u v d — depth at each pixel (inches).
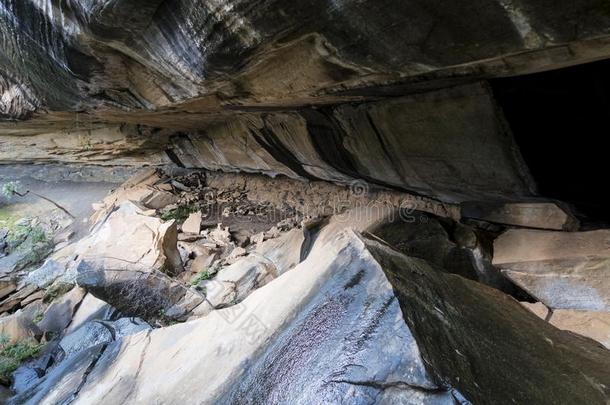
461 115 133.1
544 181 142.3
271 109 215.9
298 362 77.4
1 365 236.1
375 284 79.1
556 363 78.4
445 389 55.9
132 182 565.9
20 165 631.8
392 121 163.0
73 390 140.4
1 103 327.3
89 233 494.6
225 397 85.3
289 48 115.3
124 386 121.5
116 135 446.6
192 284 301.3
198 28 111.3
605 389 73.7
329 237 266.8
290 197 395.2
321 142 228.2
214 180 532.1
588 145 132.6
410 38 87.7
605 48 80.1
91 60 175.3
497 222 184.9
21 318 279.9
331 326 78.7
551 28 70.7
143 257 317.1
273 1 88.2
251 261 313.1
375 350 65.3
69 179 633.6
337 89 138.6
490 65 100.3
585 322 138.9
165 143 495.2
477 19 75.7
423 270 97.3
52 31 164.7
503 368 68.0
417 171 184.7
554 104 123.6
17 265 459.2
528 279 158.4
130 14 118.1
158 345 137.6
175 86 166.6
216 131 362.9
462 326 76.2
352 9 84.8
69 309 305.9
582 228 153.6
